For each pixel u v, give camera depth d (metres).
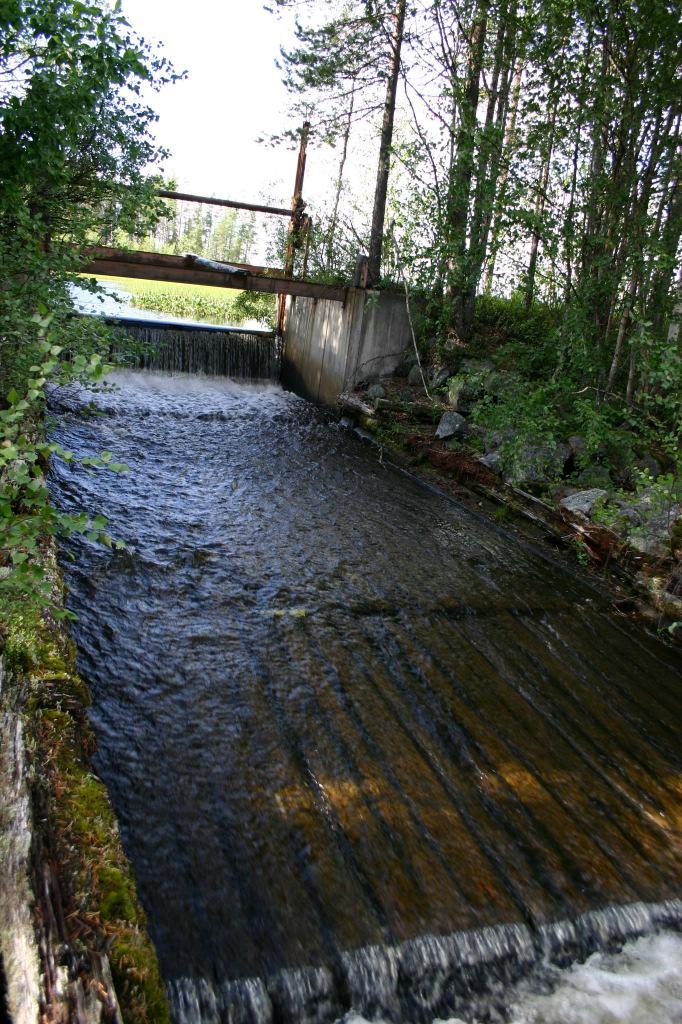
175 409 13.18
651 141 9.56
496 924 3.58
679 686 6.23
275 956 3.21
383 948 3.34
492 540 9.05
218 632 5.89
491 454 10.41
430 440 11.80
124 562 6.83
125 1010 2.20
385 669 5.72
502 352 11.48
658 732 5.48
